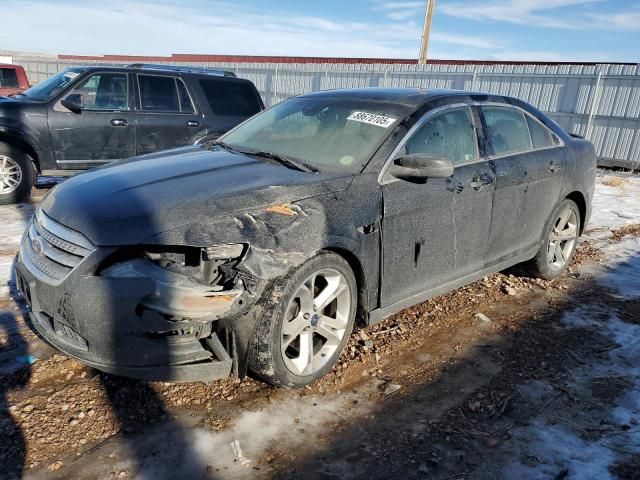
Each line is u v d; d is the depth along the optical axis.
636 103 12.93
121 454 2.46
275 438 2.63
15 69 14.82
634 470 2.51
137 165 3.41
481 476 2.43
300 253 2.75
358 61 27.97
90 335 2.53
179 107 7.80
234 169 3.25
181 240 2.54
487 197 3.88
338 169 3.25
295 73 19.89
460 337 3.79
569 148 4.82
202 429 2.66
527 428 2.79
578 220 5.11
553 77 14.23
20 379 2.97
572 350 3.65
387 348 3.57
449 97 3.89
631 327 4.05
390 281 3.34
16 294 4.04
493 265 4.19
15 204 6.93
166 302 2.47
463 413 2.90
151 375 2.57
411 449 2.60
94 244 2.55
